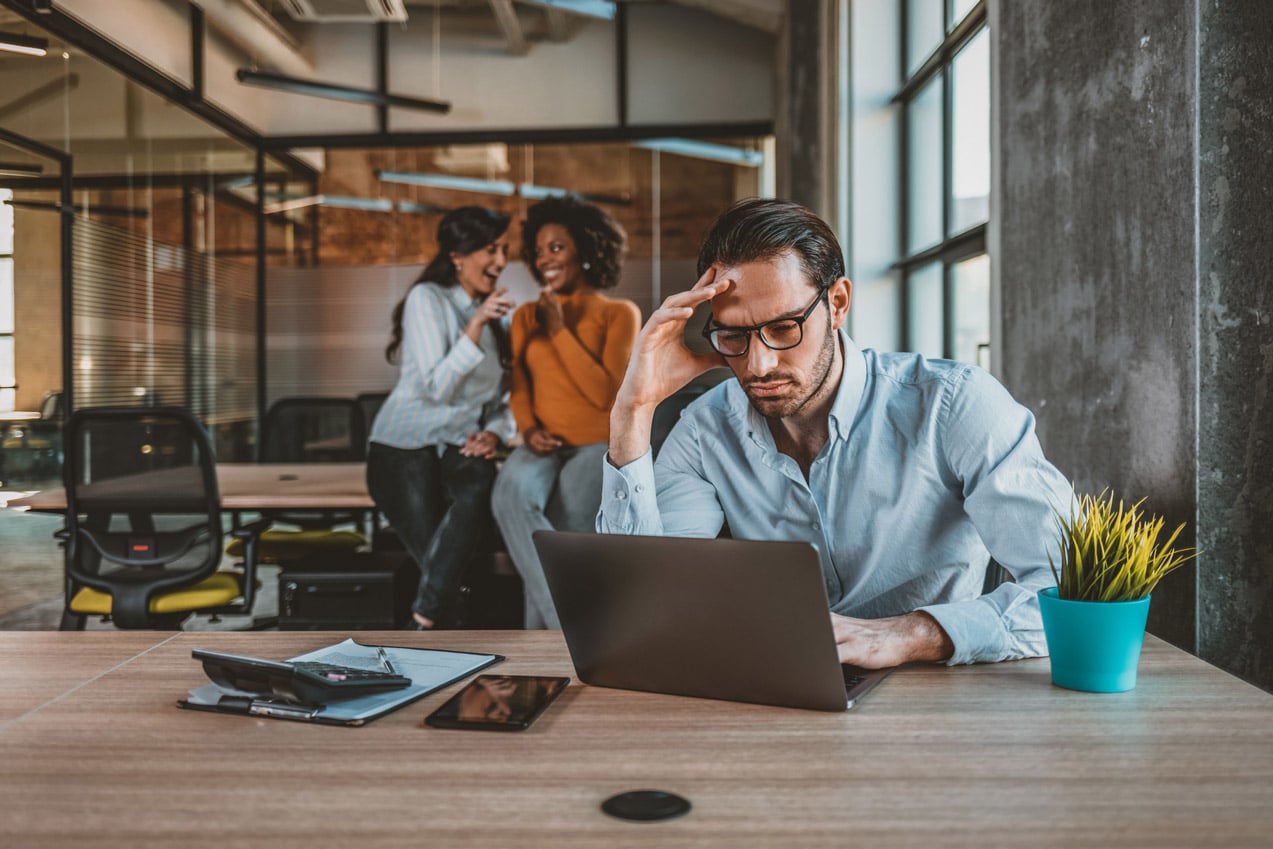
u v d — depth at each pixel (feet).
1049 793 2.94
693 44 24.40
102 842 2.70
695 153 24.58
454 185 25.44
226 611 10.91
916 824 2.75
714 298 4.50
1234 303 5.72
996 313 9.25
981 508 4.77
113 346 19.80
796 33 20.45
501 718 3.61
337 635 5.08
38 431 17.61
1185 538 5.83
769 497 5.31
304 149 25.50
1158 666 4.29
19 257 17.08
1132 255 6.40
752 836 2.68
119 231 19.97
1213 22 5.67
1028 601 4.41
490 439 10.93
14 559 17.35
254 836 2.73
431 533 10.91
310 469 14.28
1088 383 7.06
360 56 24.88
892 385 5.11
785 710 3.77
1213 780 3.02
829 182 17.67
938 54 13.92
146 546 10.38
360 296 26.21
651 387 4.91
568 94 24.63
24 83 17.01
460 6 24.71
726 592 3.72
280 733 3.58
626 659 4.04
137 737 3.55
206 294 23.52
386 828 2.77
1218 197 5.71
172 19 21.17
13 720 3.74
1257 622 5.77
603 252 10.45
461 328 11.03
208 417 23.62
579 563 4.00
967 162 12.80
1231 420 5.74
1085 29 7.02
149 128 21.02
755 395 4.56
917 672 4.24
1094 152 6.91
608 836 2.69
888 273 16.78
